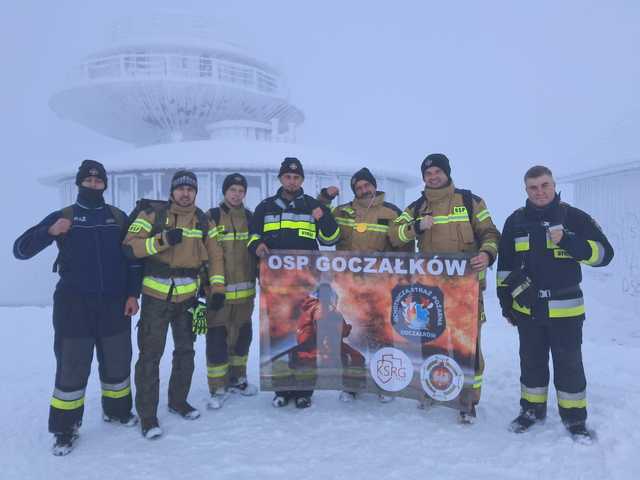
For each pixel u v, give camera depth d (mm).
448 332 4102
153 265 4078
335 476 3191
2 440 3863
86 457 3543
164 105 26094
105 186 3996
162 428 4031
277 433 3865
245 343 4938
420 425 4027
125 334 4094
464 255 4059
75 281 3793
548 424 3988
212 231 4430
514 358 6285
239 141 18953
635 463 3303
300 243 4512
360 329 4352
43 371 6078
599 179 13586
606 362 6199
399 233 4270
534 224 3830
